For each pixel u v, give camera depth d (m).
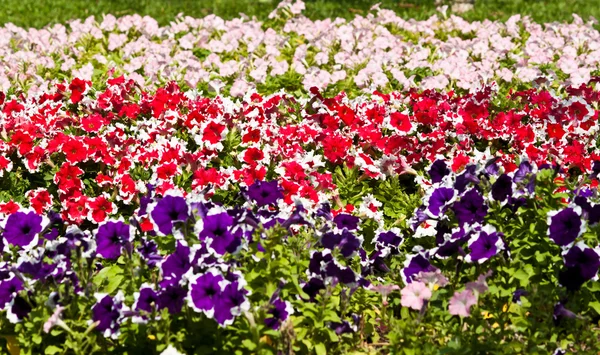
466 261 2.82
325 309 2.73
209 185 3.18
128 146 3.52
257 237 2.73
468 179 2.88
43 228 2.84
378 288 2.83
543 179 2.87
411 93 4.08
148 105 3.86
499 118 3.69
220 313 2.57
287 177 3.27
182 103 3.91
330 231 2.92
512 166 3.40
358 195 3.38
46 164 3.53
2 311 2.73
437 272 2.79
